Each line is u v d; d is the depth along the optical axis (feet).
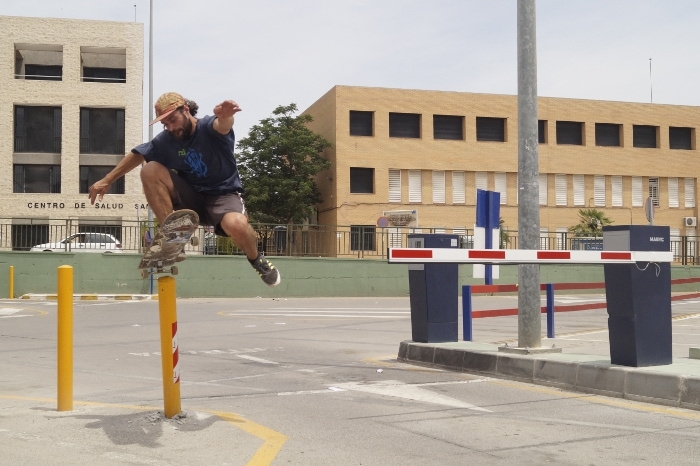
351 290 98.94
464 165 163.53
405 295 101.65
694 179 179.73
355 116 159.33
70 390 21.49
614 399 25.62
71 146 149.28
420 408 23.89
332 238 99.86
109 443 17.99
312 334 48.29
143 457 17.01
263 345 42.55
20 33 148.15
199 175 17.54
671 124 177.58
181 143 17.06
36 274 88.48
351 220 156.35
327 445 18.86
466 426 21.26
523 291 31.71
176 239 16.93
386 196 158.30
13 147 148.25
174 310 19.76
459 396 26.16
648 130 177.99
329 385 28.58
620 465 17.40
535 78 31.94
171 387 19.88
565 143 171.83
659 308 27.14
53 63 155.33
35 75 153.69
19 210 146.92
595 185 172.45
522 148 31.89
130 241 91.86
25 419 20.26
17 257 88.22
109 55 157.69
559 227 168.96
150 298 86.12
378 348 41.29
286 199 155.53
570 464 17.46
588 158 171.42
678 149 178.81
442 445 19.08
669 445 19.22
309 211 156.66
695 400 23.81
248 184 154.71
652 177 176.55
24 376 31.58
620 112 174.09
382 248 102.47
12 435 18.71
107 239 95.20
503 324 55.36
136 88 152.15
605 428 21.11
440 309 36.04
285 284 95.81
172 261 18.29
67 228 90.58
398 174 160.15
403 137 160.97
